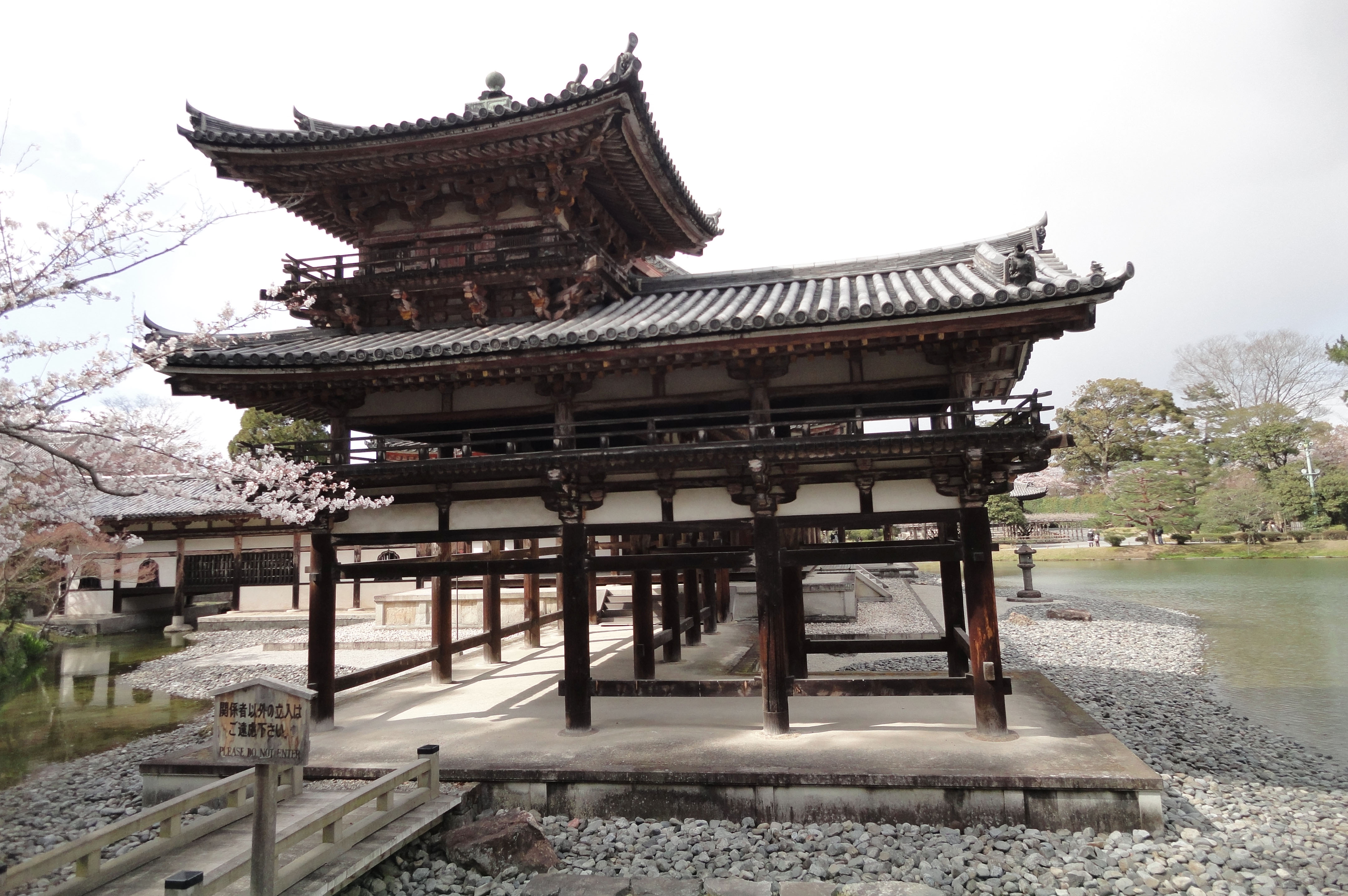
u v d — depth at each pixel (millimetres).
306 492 10672
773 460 9719
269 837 6160
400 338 11594
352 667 20859
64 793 11211
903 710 11469
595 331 9375
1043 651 21328
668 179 13688
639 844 8180
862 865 7539
